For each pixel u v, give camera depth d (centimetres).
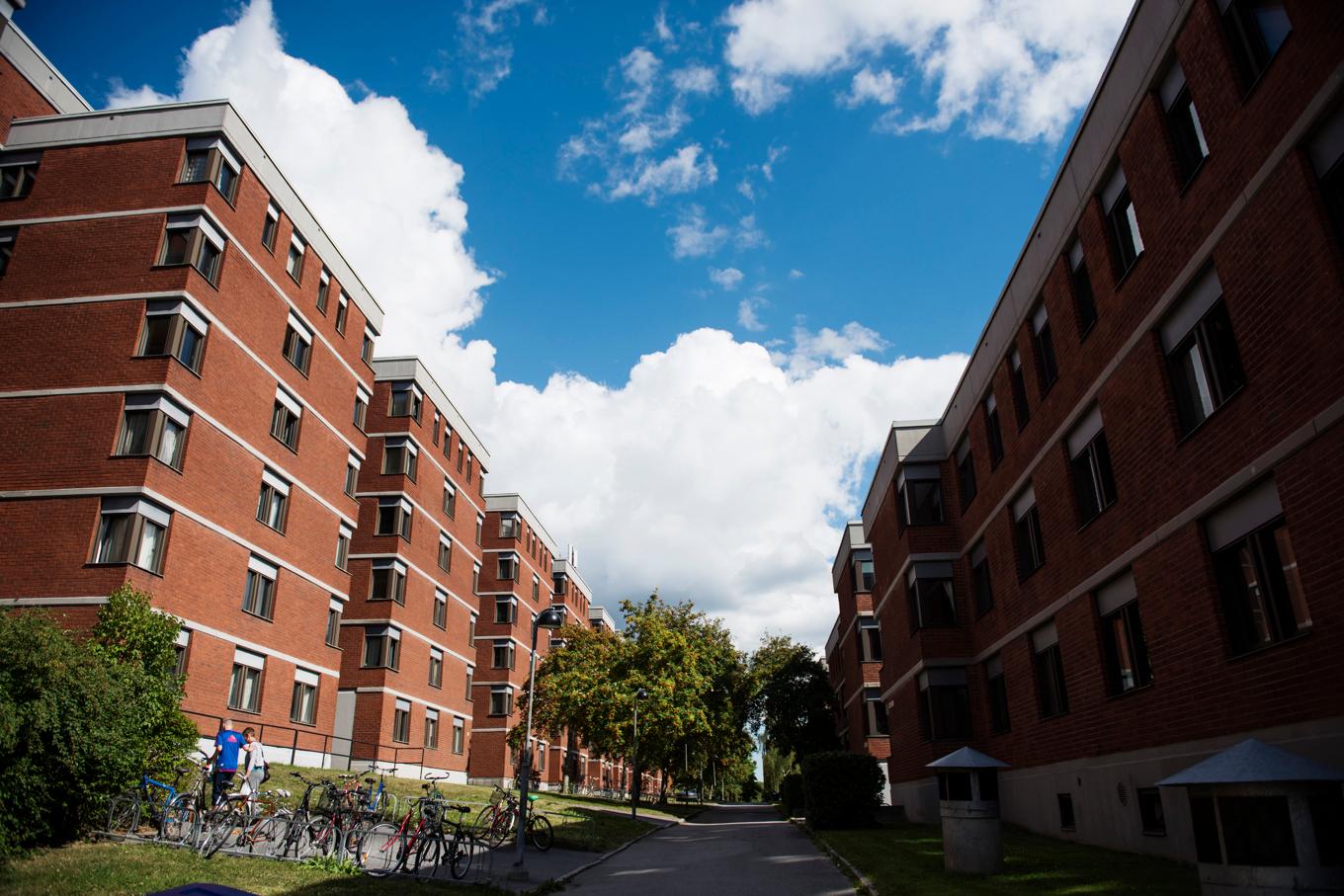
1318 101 909
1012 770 2011
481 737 5144
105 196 2416
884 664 3081
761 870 1467
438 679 4306
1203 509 1155
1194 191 1154
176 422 2267
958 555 2492
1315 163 932
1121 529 1412
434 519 4334
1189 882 1004
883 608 3072
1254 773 625
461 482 4778
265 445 2664
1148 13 1247
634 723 3497
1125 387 1381
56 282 2330
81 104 2764
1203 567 1155
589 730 3788
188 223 2375
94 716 1231
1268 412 1009
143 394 2206
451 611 4519
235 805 1342
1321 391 917
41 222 2402
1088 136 1469
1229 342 1108
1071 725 1633
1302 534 948
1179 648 1220
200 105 2505
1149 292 1288
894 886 1109
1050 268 1688
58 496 2109
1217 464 1122
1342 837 600
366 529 3906
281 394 2791
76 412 2186
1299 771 611
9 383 2227
